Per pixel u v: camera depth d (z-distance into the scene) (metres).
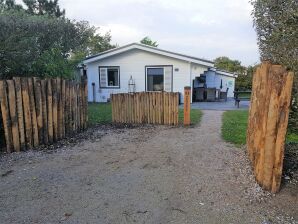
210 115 9.60
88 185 3.51
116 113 8.26
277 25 3.59
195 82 18.08
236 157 4.57
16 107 4.93
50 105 5.55
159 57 14.95
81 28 17.78
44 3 23.75
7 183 3.59
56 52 8.70
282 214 2.71
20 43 6.43
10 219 2.70
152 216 2.73
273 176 3.12
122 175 3.85
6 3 20.91
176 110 7.73
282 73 2.91
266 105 3.16
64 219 2.68
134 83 15.51
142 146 5.44
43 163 4.40
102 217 2.72
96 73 15.97
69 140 5.90
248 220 2.63
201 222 2.61
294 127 3.73
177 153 4.91
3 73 5.79
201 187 3.40
